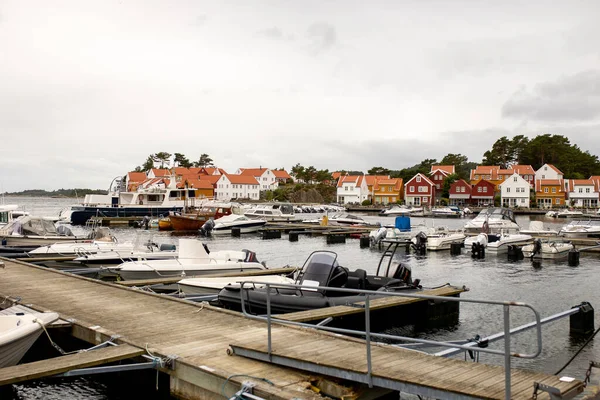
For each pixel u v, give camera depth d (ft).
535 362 36.01
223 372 23.45
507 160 422.41
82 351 27.86
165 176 352.08
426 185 335.88
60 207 334.03
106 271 64.59
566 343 40.09
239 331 30.91
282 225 163.73
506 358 17.58
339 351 24.57
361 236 128.77
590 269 82.79
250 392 21.75
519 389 18.48
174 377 25.73
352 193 364.99
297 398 20.40
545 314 50.06
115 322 33.42
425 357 23.20
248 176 414.62
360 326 40.50
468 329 44.62
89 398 29.55
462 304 54.75
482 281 70.23
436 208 279.28
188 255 63.10
